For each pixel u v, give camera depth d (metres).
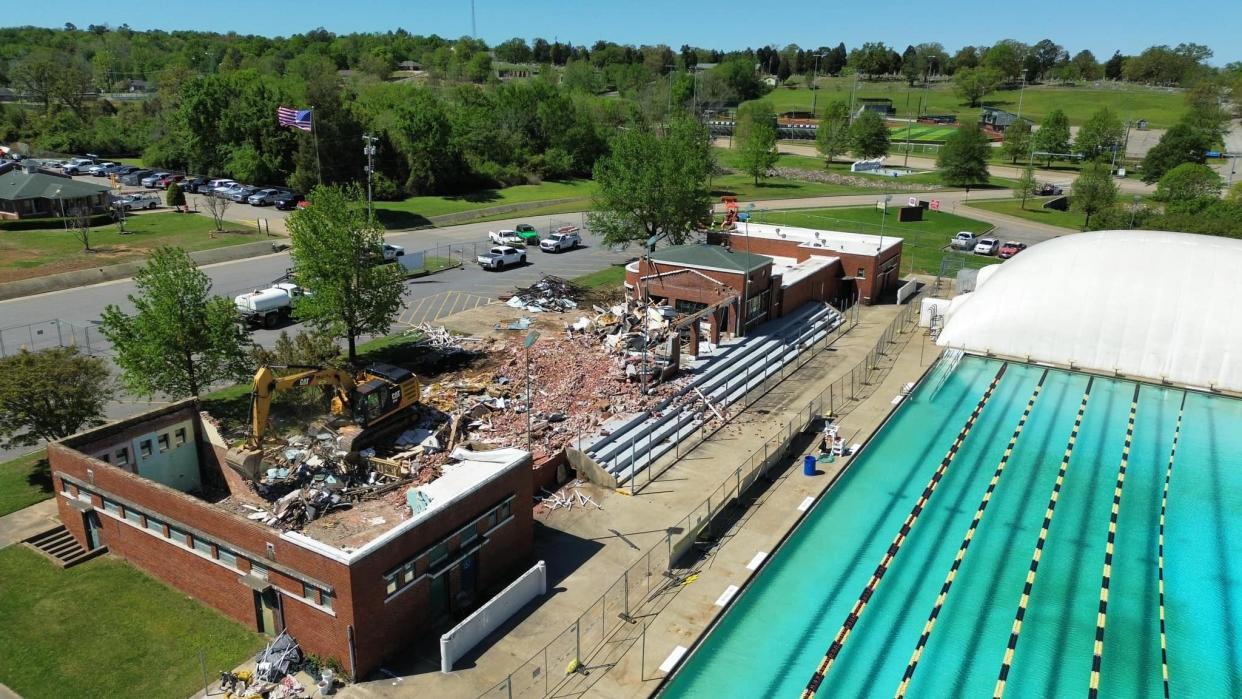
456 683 23.70
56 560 28.83
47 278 61.22
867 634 26.77
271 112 101.56
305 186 97.12
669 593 28.38
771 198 115.62
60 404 33.16
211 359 37.25
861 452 39.72
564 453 35.84
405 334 52.53
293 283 59.19
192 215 87.06
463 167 115.31
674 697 23.83
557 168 132.38
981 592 29.09
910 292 68.56
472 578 27.62
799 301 60.31
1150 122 199.62
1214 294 49.56
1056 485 36.97
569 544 31.16
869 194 122.06
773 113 185.25
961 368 51.72
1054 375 50.66
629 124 159.38
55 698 22.73
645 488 35.47
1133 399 47.00
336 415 35.38
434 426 37.62
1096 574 30.27
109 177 108.00
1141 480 37.56
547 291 61.31
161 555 27.75
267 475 31.97
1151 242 53.19
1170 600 28.80
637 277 56.19
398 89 162.75
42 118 134.50
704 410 42.97
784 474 37.31
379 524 27.19
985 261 82.19
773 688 24.33
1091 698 24.11
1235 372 47.94
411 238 84.19
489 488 27.58
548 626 26.45
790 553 31.34
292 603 24.30
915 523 33.66
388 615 24.25
